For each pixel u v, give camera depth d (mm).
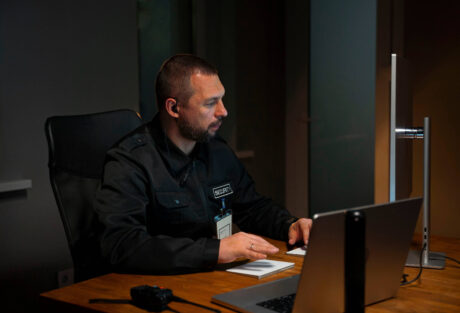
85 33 2941
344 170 3975
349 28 3863
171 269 1450
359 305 1050
